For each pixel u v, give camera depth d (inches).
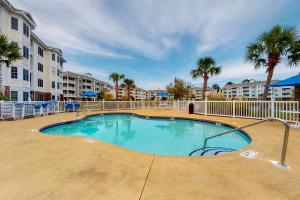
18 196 78.4
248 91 2723.9
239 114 406.3
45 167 111.9
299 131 237.9
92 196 78.9
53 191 82.9
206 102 479.8
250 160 127.6
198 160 127.3
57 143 171.8
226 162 123.6
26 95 721.6
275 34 393.1
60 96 1191.6
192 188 87.2
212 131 350.6
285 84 297.7
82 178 96.9
